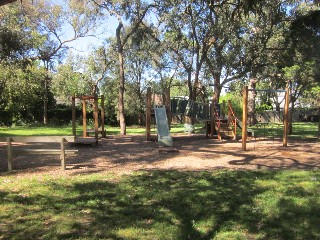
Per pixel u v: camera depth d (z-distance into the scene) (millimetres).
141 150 12469
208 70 25281
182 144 14836
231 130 17719
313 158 10367
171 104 17406
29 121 36094
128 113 37406
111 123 37719
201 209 5219
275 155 11078
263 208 5242
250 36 22484
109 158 10484
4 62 21391
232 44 22078
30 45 21656
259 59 23672
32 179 7328
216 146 13906
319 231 4359
